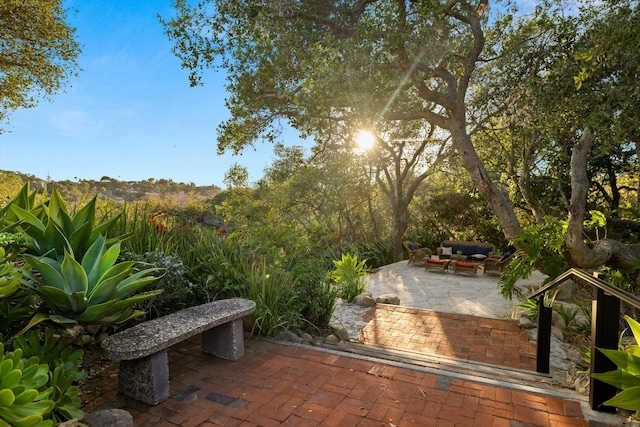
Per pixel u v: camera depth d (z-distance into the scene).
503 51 9.51
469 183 16.48
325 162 16.16
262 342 4.14
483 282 10.58
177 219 6.21
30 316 2.69
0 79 11.28
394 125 15.09
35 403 1.68
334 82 7.02
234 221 7.39
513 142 10.09
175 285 4.03
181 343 4.07
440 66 8.39
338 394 3.01
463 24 8.66
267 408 2.78
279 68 8.56
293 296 4.83
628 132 5.49
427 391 3.07
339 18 8.12
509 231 8.27
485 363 4.49
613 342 2.70
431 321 6.57
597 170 12.66
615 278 6.49
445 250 14.56
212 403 2.84
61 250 3.12
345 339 5.26
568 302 7.45
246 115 9.32
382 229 23.31
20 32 10.70
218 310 3.61
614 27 5.03
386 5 6.91
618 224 11.12
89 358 3.43
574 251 6.98
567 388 3.46
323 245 7.02
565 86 6.72
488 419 2.67
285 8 7.21
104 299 2.74
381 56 7.05
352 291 7.91
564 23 8.39
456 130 8.50
